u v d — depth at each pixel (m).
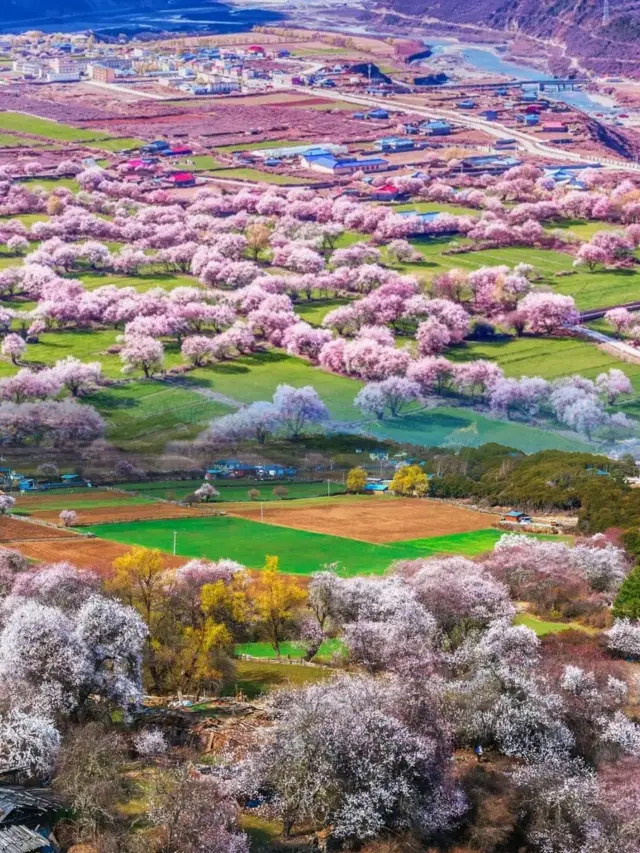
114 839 126.94
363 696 152.38
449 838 142.50
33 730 135.88
